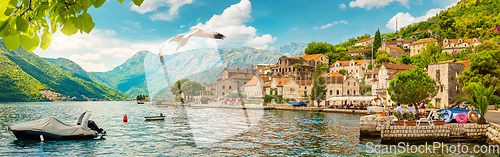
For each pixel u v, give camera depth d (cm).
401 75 5022
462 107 5106
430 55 13950
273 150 2011
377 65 13312
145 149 2150
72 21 207
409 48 16288
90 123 2895
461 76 5212
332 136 2712
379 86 8038
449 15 18775
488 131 2342
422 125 2391
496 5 19462
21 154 2011
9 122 4731
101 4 213
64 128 2589
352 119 4597
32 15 205
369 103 7094
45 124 2539
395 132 2320
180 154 1845
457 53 12556
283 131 3039
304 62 11794
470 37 16138
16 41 205
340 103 7806
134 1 218
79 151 2120
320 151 2030
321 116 5247
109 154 2022
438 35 18388
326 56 14762
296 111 6838
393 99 5069
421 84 4778
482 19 18088
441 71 5650
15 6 200
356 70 13262
